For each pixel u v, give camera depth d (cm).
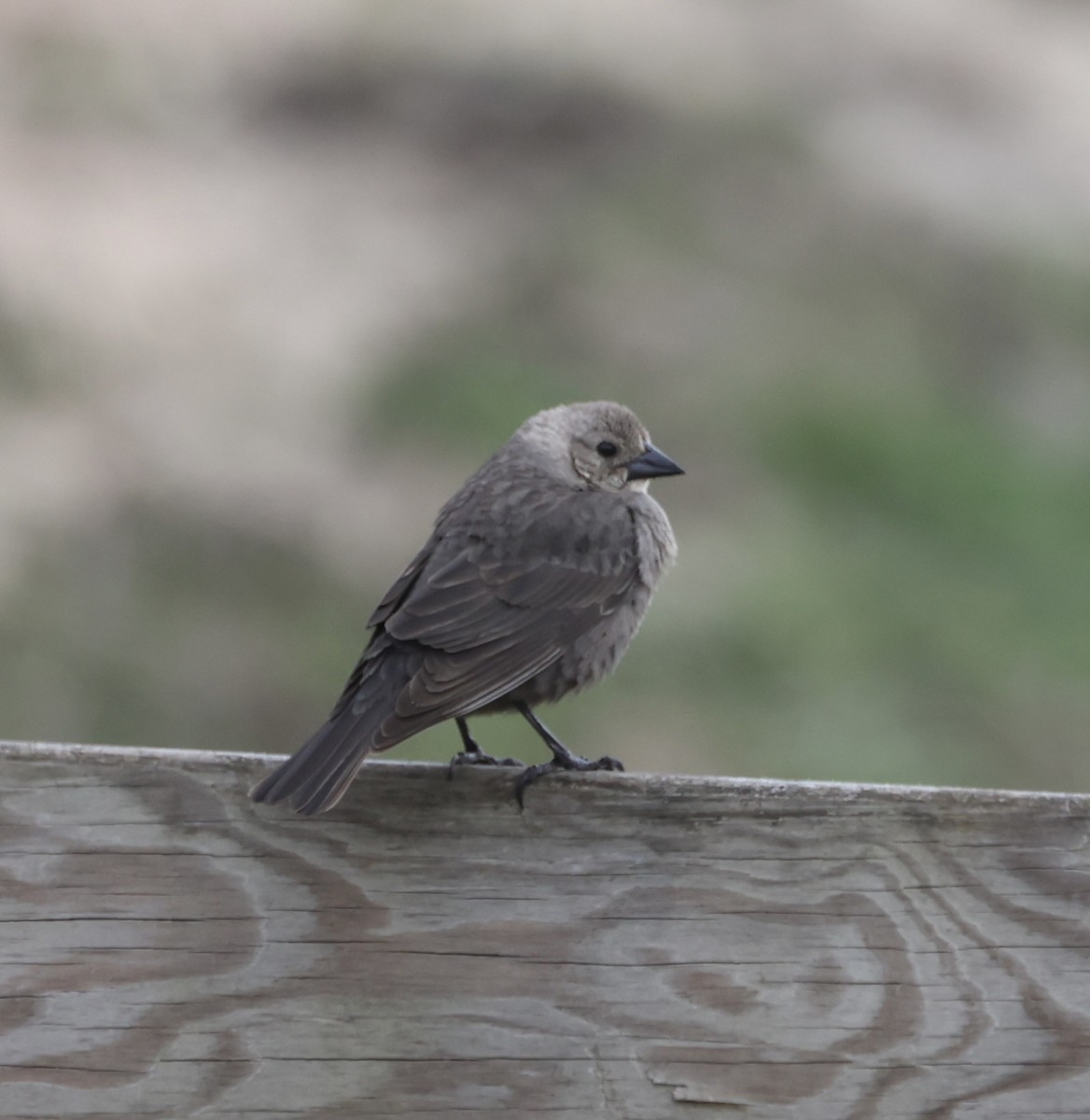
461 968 543
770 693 1323
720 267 1872
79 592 1358
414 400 1625
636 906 547
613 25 2252
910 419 1656
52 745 551
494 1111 537
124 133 1980
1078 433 1720
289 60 2131
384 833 550
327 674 1324
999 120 2248
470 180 1962
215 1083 535
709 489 1536
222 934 542
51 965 537
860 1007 541
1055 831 546
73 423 1528
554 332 1734
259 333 1683
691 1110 538
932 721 1330
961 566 1505
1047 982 541
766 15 2367
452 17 2202
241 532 1436
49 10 2112
